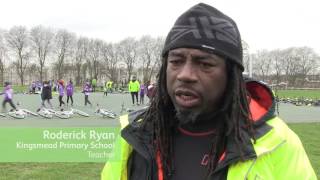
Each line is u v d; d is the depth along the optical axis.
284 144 1.86
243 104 1.87
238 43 1.86
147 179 1.98
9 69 118.62
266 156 1.83
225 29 1.81
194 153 1.93
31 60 118.69
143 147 1.98
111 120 24.50
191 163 1.92
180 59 1.82
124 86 102.88
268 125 1.88
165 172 1.94
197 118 1.89
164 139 1.96
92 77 122.38
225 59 1.83
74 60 121.81
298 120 27.14
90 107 38.34
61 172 10.24
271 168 1.83
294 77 124.31
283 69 123.50
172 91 1.87
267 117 1.90
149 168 1.98
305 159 1.92
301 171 1.85
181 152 1.95
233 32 1.84
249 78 2.03
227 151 1.81
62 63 120.69
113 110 34.28
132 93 41.53
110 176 2.07
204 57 1.78
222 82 1.84
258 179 1.78
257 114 1.91
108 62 123.88
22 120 24.55
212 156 1.87
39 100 50.91
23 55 117.94
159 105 1.98
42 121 23.91
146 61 122.25
